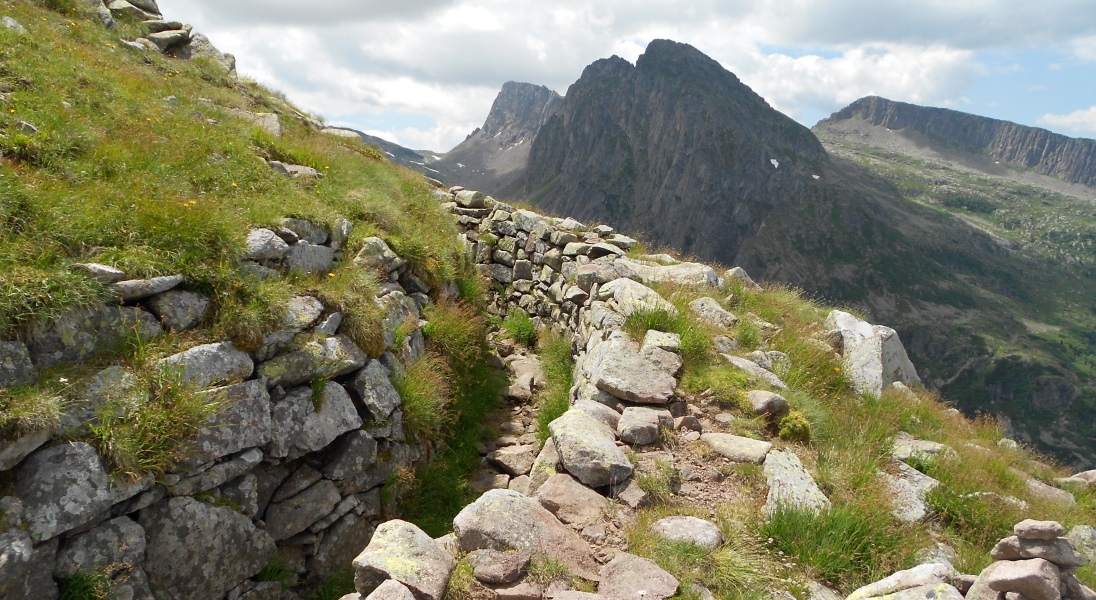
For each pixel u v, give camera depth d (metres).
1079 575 6.24
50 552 5.11
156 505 5.83
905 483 7.21
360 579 4.25
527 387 11.92
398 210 12.81
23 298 5.72
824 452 7.34
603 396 7.93
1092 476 9.12
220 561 6.17
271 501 6.91
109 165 8.73
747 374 8.67
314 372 7.52
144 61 15.62
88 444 5.50
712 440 7.02
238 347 7.00
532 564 4.62
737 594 4.59
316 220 9.69
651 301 10.27
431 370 9.80
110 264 6.63
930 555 5.89
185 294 7.02
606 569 4.67
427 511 8.43
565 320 14.07
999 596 4.29
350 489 7.57
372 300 9.19
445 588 4.27
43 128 8.84
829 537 5.45
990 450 9.48
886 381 10.96
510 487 8.83
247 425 6.61
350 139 18.98
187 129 11.15
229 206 8.81
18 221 6.61
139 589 5.55
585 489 5.91
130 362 6.21
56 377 5.73
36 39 12.07
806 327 11.72
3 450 5.05
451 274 12.87
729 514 5.71
